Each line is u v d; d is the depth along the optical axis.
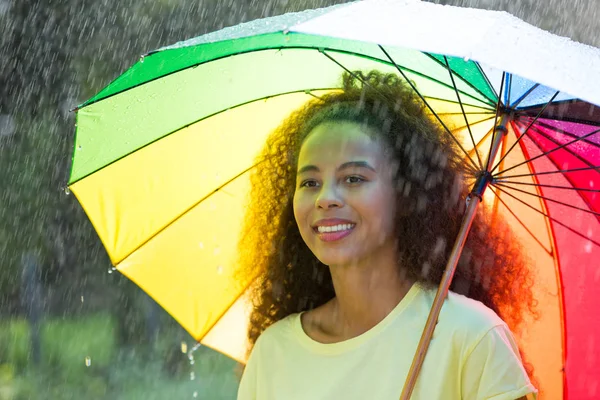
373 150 3.79
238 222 4.28
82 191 4.15
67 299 17.50
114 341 16.33
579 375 4.25
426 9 3.43
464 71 3.81
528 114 3.87
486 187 4.01
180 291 4.35
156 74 3.77
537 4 17.28
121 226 4.23
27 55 16.91
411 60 3.88
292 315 4.05
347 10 3.33
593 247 4.14
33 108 17.09
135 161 4.17
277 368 3.97
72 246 17.55
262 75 4.06
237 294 4.32
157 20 17.17
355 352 3.75
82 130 4.01
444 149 3.96
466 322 3.59
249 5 17.28
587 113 3.77
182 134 4.16
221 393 13.13
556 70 3.11
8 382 14.23
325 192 3.75
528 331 4.23
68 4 16.94
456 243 3.72
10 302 17.02
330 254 3.76
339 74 4.07
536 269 4.25
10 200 17.17
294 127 4.16
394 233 3.85
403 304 3.77
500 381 3.52
